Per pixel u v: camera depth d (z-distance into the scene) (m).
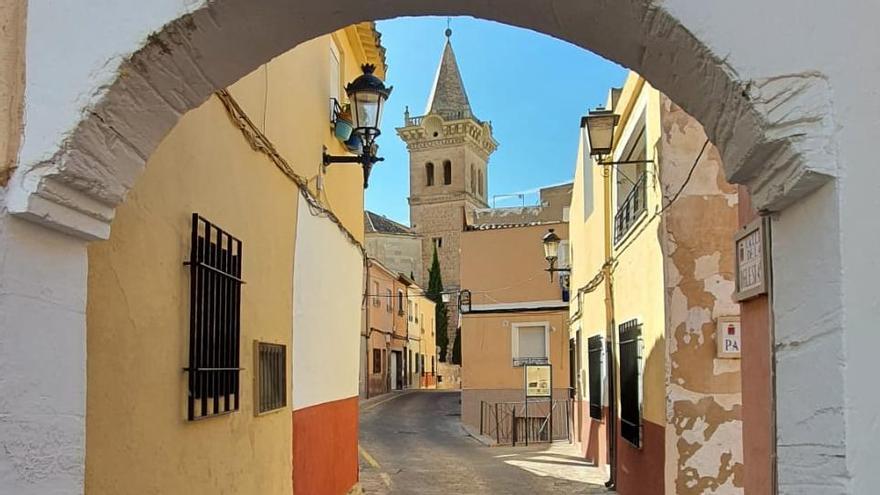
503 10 2.66
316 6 2.52
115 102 2.32
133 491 3.27
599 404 12.70
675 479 6.72
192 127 4.06
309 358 7.10
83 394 2.43
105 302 3.04
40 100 2.24
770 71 2.10
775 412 2.41
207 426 4.25
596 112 8.30
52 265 2.32
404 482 11.83
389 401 37.25
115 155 2.45
